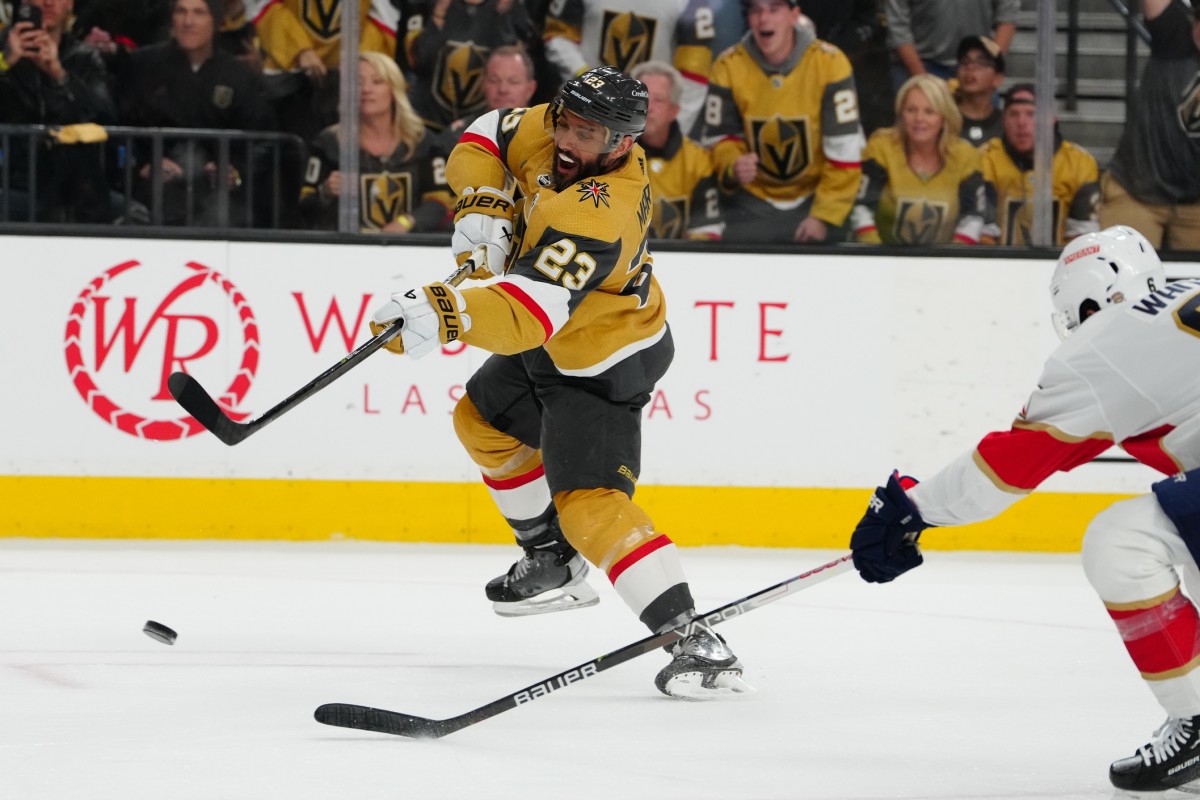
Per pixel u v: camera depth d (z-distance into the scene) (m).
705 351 20.84
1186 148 22.19
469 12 21.42
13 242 19.98
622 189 10.08
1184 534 7.68
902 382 21.16
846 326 21.08
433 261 20.61
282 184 21.42
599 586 16.72
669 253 20.84
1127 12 22.08
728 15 21.75
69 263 20.03
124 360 20.09
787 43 21.72
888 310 21.12
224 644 12.61
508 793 7.69
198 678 11.01
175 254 20.19
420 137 21.47
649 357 11.02
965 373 21.25
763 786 8.01
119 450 20.09
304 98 21.33
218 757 8.41
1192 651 7.78
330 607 14.95
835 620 14.90
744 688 10.54
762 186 22.00
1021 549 21.09
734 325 20.92
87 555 18.66
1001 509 8.23
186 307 20.20
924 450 21.22
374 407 20.36
